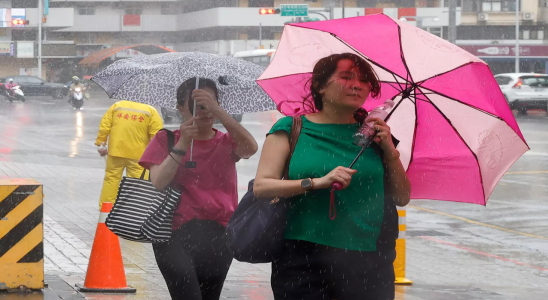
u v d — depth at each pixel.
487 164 4.21
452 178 4.33
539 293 8.52
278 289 4.08
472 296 8.20
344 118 4.06
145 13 88.62
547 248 11.48
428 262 10.41
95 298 7.05
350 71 3.94
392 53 3.95
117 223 5.09
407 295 8.12
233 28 83.25
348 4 80.94
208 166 5.18
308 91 4.29
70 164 19.86
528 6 76.31
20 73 81.94
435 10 77.25
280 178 3.99
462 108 4.11
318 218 3.94
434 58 3.90
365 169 3.94
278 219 3.95
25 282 7.18
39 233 7.19
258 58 58.69
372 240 4.01
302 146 3.97
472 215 14.12
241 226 4.02
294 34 4.19
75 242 10.31
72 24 80.62
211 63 5.47
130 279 8.12
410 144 4.31
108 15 87.38
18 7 80.25
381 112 4.01
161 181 5.10
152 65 5.47
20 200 7.11
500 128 4.07
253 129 32.00
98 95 73.19
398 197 4.15
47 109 48.91
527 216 14.04
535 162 21.84
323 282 4.02
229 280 8.49
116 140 11.64
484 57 73.44
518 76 41.69
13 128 32.44
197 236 5.17
